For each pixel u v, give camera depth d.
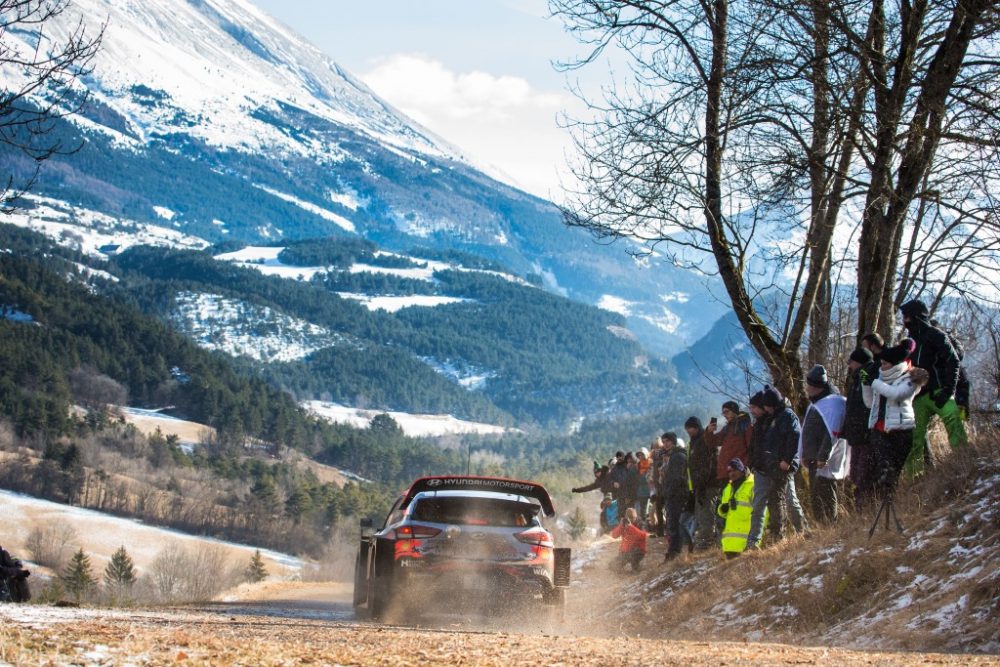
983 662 11.45
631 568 33.06
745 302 29.45
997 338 29.66
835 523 22.02
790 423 23.59
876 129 27.55
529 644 13.80
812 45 27.94
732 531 24.64
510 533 20.75
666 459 33.00
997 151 26.84
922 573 16.95
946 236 34.03
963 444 20.95
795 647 14.19
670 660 11.82
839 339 36.69
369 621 21.23
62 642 10.33
